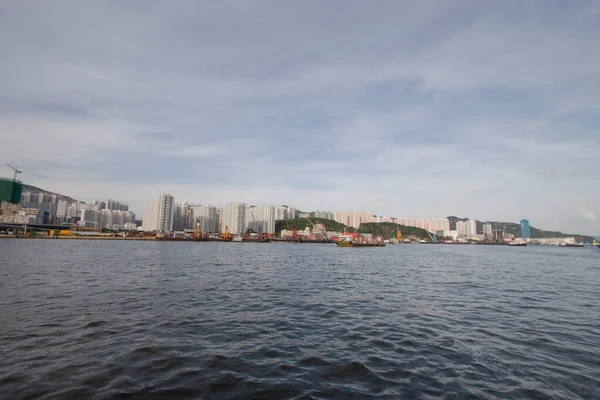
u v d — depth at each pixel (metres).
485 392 10.89
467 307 24.67
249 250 131.50
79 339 15.27
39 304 22.44
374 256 103.81
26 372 11.62
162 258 70.94
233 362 13.03
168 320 19.02
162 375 11.62
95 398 9.89
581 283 40.91
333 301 26.22
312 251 132.75
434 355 14.30
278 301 25.72
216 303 24.23
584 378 12.09
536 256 123.00
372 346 15.41
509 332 18.06
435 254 125.00
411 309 23.66
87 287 29.73
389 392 10.79
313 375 12.02
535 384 11.53
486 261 85.00
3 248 96.06
